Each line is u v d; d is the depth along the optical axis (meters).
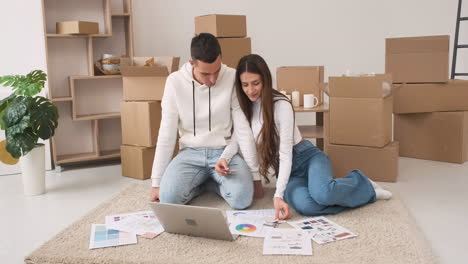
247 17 4.56
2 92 3.47
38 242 2.21
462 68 5.00
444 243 2.09
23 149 2.83
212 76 2.32
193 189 2.62
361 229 2.16
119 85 4.01
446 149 3.47
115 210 2.51
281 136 2.38
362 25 4.87
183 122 2.56
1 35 3.52
